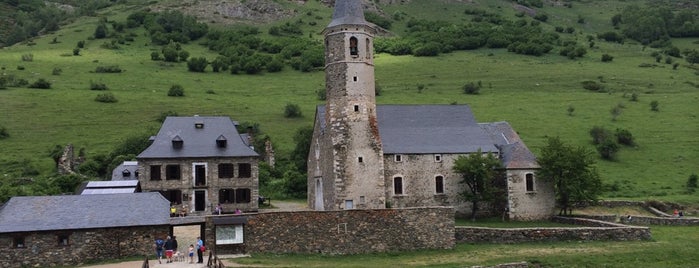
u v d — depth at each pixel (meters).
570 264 42.94
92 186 62.16
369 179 58.47
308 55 171.38
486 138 65.88
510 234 49.66
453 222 48.12
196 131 70.00
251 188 67.88
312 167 69.06
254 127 106.88
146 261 35.41
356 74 59.56
